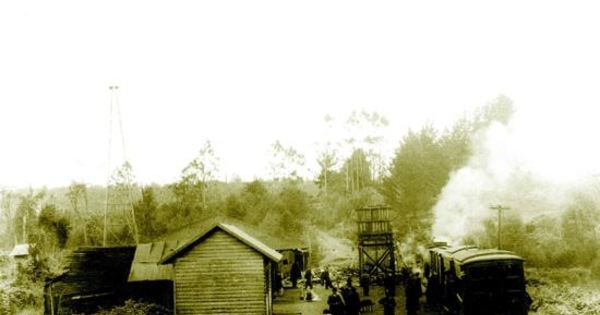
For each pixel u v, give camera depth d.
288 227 58.84
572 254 35.34
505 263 20.33
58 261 46.72
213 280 23.56
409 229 55.06
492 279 20.31
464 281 20.36
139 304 26.09
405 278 34.66
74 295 27.31
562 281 30.84
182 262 23.78
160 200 89.25
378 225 37.19
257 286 23.39
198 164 80.75
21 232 71.12
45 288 27.66
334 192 83.12
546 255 36.09
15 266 46.31
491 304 20.19
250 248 23.53
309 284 30.55
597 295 25.22
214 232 23.75
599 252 33.94
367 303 24.84
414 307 24.16
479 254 21.02
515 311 20.12
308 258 47.00
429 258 33.88
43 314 27.58
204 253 23.70
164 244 30.30
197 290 23.59
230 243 23.66
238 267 23.52
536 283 30.19
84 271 28.28
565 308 22.94
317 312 25.89
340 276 39.41
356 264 43.91
